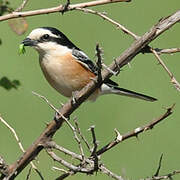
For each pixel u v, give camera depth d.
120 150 13.94
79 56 9.60
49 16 17.61
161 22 5.43
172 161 13.70
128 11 19.20
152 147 14.23
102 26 17.89
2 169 5.47
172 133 14.80
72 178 10.25
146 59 17.31
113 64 5.36
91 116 15.09
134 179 12.61
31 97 14.74
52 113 14.23
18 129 13.55
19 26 5.55
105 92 9.92
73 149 12.95
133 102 15.98
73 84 9.72
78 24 17.80
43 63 9.66
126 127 14.66
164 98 15.96
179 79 16.56
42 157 12.02
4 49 16.34
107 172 5.22
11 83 5.85
